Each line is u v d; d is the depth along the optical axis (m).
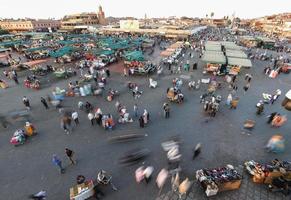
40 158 10.95
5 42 45.62
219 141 12.29
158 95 19.72
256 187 8.91
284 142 12.13
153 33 65.69
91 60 32.69
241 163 10.39
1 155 11.23
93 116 14.58
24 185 9.17
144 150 11.49
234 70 25.45
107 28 72.62
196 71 28.06
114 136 12.92
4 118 15.53
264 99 18.31
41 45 43.66
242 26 127.06
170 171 9.79
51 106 17.53
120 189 8.85
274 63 30.27
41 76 26.39
